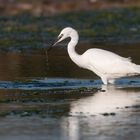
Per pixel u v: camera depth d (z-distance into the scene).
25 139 13.02
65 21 40.69
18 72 21.72
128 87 18.83
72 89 18.47
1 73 21.48
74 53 19.66
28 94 17.70
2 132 13.58
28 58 25.67
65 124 14.16
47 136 13.23
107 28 37.28
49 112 15.34
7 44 30.61
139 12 44.91
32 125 14.11
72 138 13.04
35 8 46.28
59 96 17.36
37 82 19.70
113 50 27.72
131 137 13.05
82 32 35.50
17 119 14.68
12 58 25.72
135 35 34.44
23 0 47.06
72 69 22.53
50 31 35.66
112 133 13.38
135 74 18.95
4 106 16.09
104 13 43.75
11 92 18.03
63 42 29.95
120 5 48.88
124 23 39.84
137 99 16.83
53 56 26.34
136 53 26.52
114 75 19.09
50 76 20.92
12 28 37.09
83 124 14.15
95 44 30.44
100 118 14.66
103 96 17.28
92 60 19.22
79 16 42.97
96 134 13.32
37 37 33.22
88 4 48.34
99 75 19.39
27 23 39.81
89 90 18.33
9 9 46.16
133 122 14.27
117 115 14.95
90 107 15.84
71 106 15.98
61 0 47.81
